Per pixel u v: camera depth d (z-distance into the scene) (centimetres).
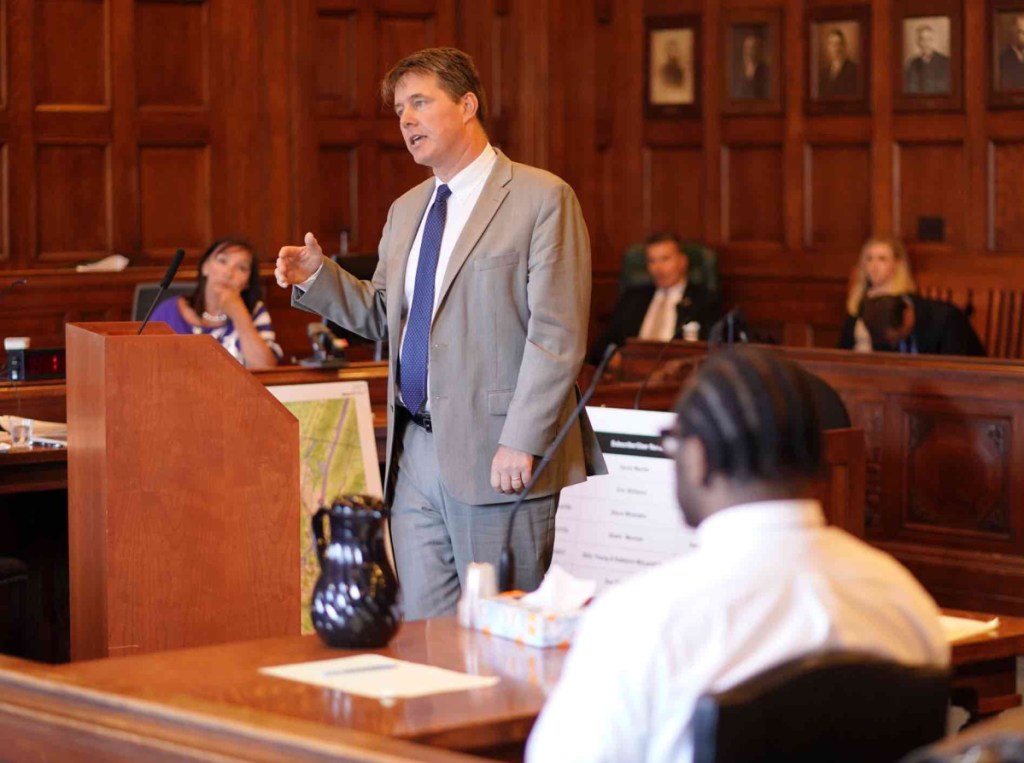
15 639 529
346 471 638
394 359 469
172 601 432
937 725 235
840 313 1224
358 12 1183
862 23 1207
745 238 1266
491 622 330
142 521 428
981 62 1163
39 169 1073
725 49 1259
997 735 191
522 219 455
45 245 1078
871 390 827
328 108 1178
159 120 1116
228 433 438
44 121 1072
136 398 425
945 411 803
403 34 1205
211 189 1137
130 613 427
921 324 972
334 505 321
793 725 216
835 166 1227
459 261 454
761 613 227
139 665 301
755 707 212
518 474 441
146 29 1109
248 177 1150
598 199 1291
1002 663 356
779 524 235
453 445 453
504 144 1250
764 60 1248
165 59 1119
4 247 1062
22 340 706
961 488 802
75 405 443
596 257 1288
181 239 1130
